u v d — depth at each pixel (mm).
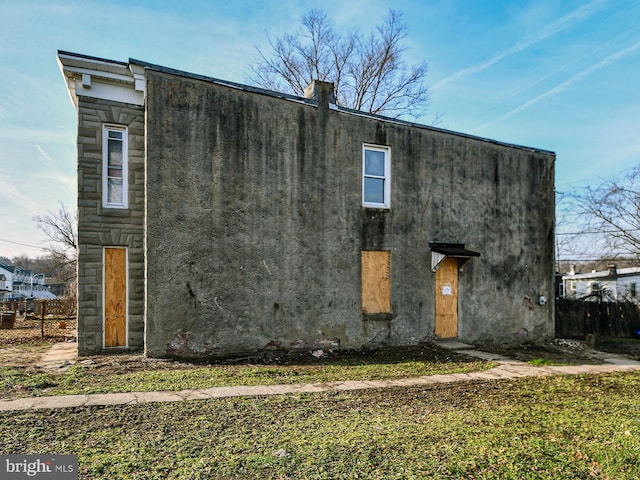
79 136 9625
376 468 4023
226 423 5164
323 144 10633
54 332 14219
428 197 11992
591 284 28359
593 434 5199
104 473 3744
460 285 12352
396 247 11430
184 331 8914
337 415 5637
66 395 6102
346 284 10711
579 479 4039
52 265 43125
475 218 12695
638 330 16109
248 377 7652
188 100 9211
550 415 5969
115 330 9797
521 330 13242
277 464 4031
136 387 6660
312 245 10344
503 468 4145
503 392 7285
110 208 9805
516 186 13539
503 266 13102
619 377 8836
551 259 14070
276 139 10078
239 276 9492
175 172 9000
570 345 13281
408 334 11422
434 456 4328
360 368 8805
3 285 61938
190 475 3754
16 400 5785
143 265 9977
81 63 9367
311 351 10125
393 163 11547
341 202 10781
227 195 9477
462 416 5770
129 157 10008
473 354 10938
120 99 9961
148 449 4285
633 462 4418
